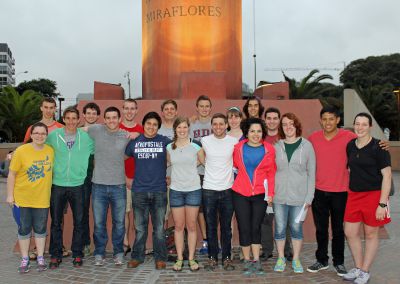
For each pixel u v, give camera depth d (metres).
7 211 9.20
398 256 5.18
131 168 5.30
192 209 4.64
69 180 4.75
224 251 4.72
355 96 13.80
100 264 4.88
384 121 32.19
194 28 7.50
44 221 4.71
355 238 4.30
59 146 4.76
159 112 6.36
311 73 24.97
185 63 7.51
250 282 4.27
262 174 4.49
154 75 7.73
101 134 4.82
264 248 5.10
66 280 4.38
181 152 4.62
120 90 7.73
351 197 4.28
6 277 4.49
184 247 5.24
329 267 4.77
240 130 5.07
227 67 7.65
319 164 4.54
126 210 5.39
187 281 4.32
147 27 7.94
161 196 4.73
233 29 7.75
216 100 6.41
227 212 4.68
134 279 4.39
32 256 5.26
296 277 4.42
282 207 4.58
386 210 4.06
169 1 7.54
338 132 4.53
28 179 4.61
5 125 25.08
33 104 25.22
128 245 5.53
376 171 4.11
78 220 4.85
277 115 5.05
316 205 4.61
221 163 4.60
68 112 4.71
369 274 4.25
